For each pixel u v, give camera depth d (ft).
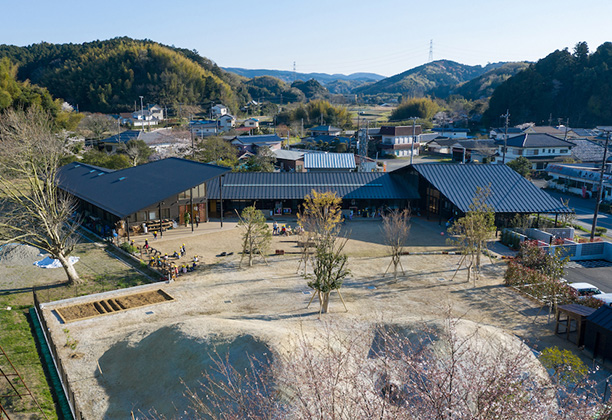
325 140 433.48
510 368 40.63
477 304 102.27
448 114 643.86
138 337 82.07
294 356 58.03
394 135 414.41
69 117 338.34
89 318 94.27
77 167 215.72
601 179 150.00
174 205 167.84
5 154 127.13
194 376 67.62
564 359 62.59
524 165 276.21
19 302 104.06
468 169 181.16
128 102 627.87
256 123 530.68
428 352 51.55
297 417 38.96
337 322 89.45
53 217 115.03
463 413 34.12
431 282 116.06
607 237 166.71
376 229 169.89
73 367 76.28
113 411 65.10
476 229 119.85
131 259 132.77
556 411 37.29
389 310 97.40
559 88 536.01
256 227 129.08
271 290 109.91
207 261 132.05
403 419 35.14
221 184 179.63
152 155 299.79
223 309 98.58
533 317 96.12
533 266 118.11
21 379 70.13
